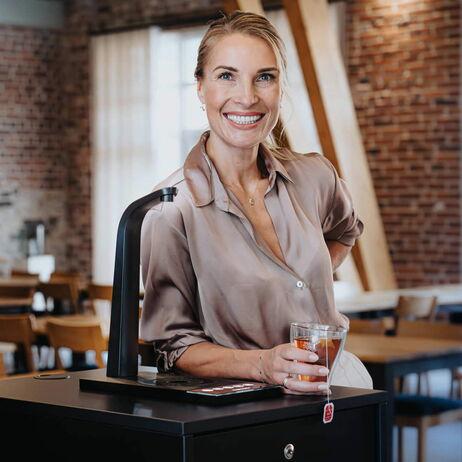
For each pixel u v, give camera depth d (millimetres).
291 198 2541
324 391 2148
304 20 10156
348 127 10648
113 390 2211
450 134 11438
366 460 2193
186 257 2438
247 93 2369
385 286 11117
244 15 2410
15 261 14797
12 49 14844
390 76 11859
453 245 11438
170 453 1870
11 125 14844
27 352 6973
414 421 5965
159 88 14125
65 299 9844
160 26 14062
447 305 9406
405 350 5684
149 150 14141
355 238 2865
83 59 15016
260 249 2426
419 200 11680
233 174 2494
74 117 15180
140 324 2484
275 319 2426
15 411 2135
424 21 11594
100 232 14750
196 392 2064
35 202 15016
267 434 1991
